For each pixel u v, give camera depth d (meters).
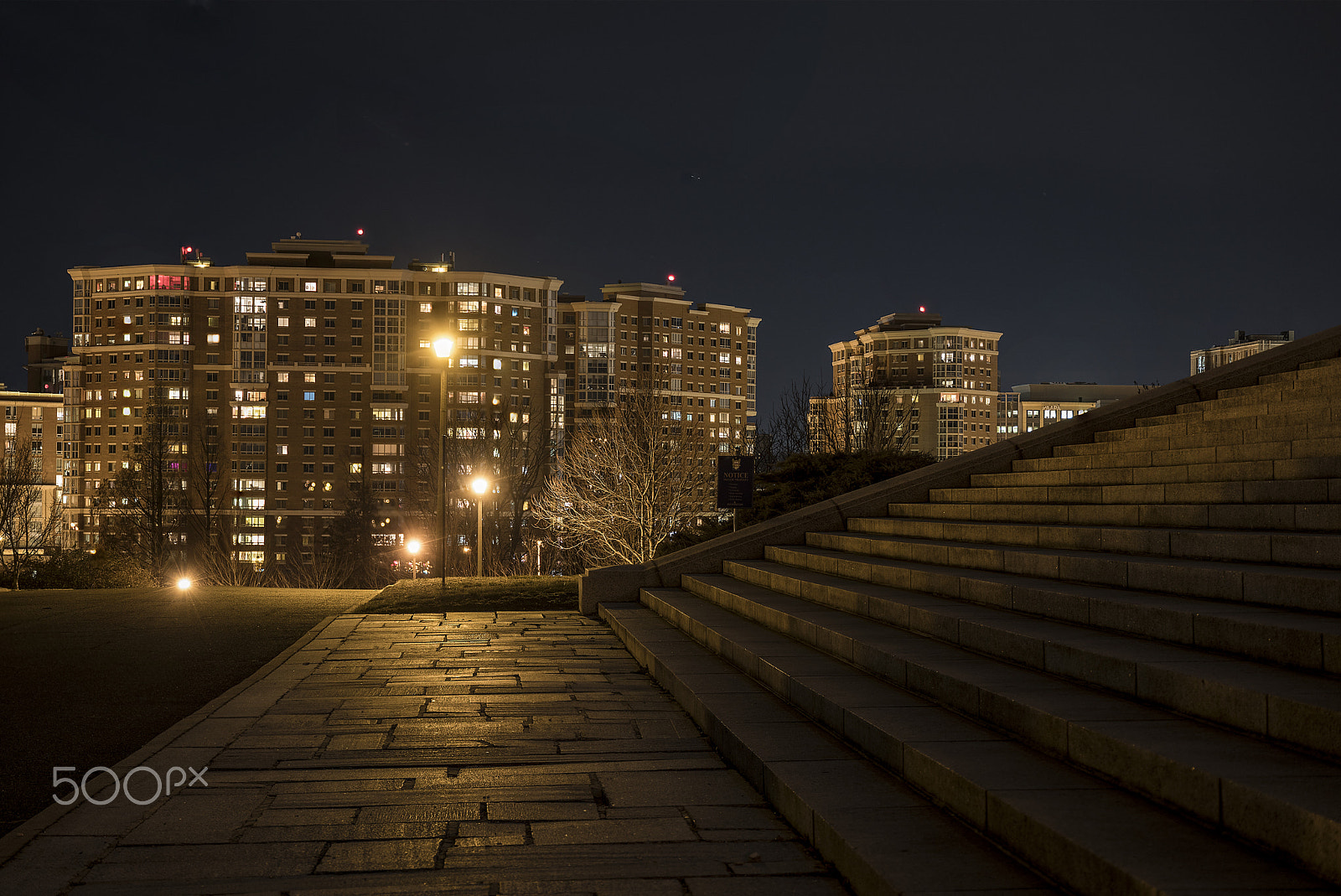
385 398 119.94
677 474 36.25
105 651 10.91
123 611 14.78
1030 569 8.45
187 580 20.17
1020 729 5.05
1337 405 9.73
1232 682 4.44
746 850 4.62
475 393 122.69
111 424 119.12
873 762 5.43
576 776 5.94
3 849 4.64
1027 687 5.46
